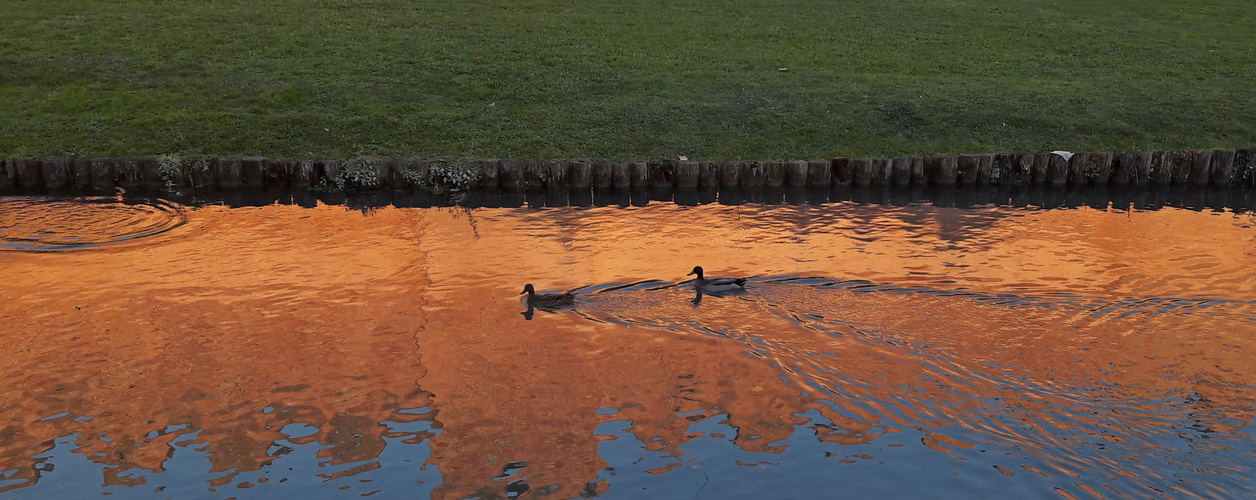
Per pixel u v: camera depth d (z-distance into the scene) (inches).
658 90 1164.5
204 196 902.4
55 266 659.4
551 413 442.6
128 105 1061.1
